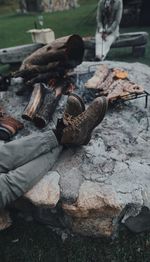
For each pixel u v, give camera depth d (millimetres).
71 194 985
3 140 1230
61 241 1064
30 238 1081
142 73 1692
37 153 1052
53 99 1330
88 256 1020
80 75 1600
